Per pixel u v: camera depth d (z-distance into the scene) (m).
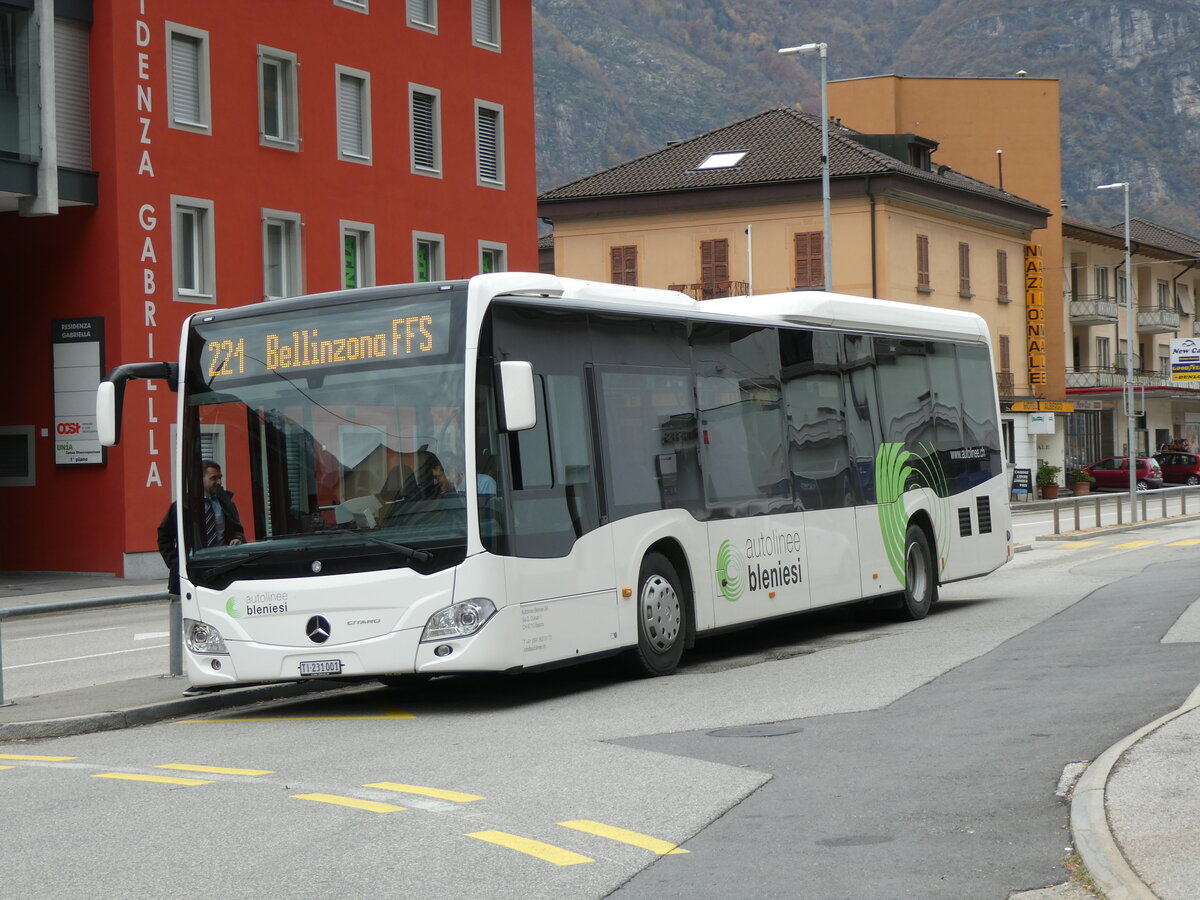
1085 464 79.94
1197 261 92.56
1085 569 24.75
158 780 9.49
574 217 61.72
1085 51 174.00
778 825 7.66
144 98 32.69
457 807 8.27
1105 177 163.50
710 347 14.90
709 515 14.52
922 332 19.09
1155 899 5.80
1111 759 8.30
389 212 39.47
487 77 43.22
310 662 12.03
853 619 19.02
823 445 16.66
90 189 31.97
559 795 8.52
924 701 11.32
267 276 35.88
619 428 13.43
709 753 9.63
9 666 17.41
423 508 11.84
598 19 181.88
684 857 7.09
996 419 20.84
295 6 36.69
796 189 58.19
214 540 12.45
